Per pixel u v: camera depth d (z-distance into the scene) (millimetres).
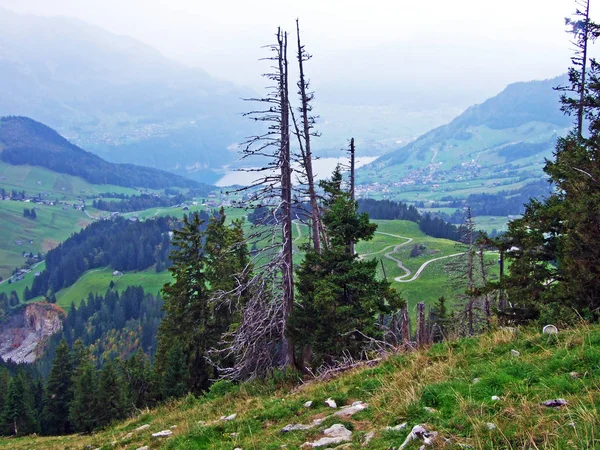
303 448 8031
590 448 5465
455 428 6871
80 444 16297
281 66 21609
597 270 14562
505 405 7223
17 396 49500
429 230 157125
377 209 186875
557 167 19297
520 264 19406
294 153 23031
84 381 42688
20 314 187125
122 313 144000
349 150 31297
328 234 21219
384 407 8828
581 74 24031
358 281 19594
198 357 34562
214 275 35625
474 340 12344
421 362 11305
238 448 9008
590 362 8086
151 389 39719
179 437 10836
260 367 22875
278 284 22125
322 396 11164
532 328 12133
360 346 18859
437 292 87000
